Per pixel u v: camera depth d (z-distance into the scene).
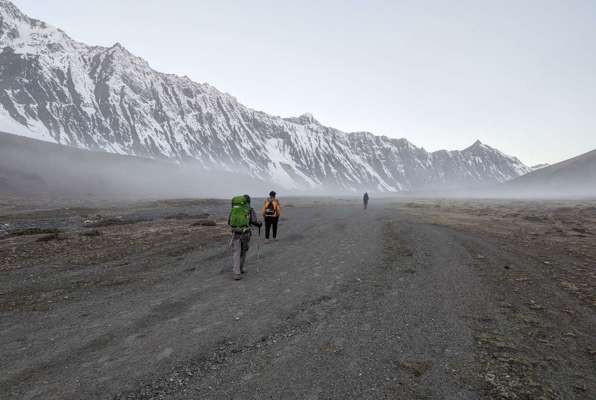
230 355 5.00
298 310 6.82
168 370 4.59
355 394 4.02
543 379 4.39
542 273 9.88
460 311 6.76
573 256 12.70
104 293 8.18
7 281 9.29
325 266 10.53
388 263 10.87
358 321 6.24
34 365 4.77
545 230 20.92
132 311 6.89
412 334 5.68
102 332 5.87
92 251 13.49
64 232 19.34
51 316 6.68
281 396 3.99
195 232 18.70
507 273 9.79
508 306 7.07
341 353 5.02
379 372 4.51
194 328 5.98
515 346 5.29
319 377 4.39
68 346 5.35
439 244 14.38
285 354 5.00
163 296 7.86
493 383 4.27
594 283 8.88
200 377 4.42
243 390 4.12
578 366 4.75
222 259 11.83
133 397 4.00
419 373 4.49
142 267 10.85
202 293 8.03
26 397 4.00
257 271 10.09
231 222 9.38
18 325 6.24
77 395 4.04
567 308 7.03
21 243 15.26
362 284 8.59
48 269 10.66
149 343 5.41
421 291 8.02
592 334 5.80
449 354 5.01
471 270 10.08
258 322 6.21
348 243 14.61
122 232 18.83
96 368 4.67
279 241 15.38
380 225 21.52
